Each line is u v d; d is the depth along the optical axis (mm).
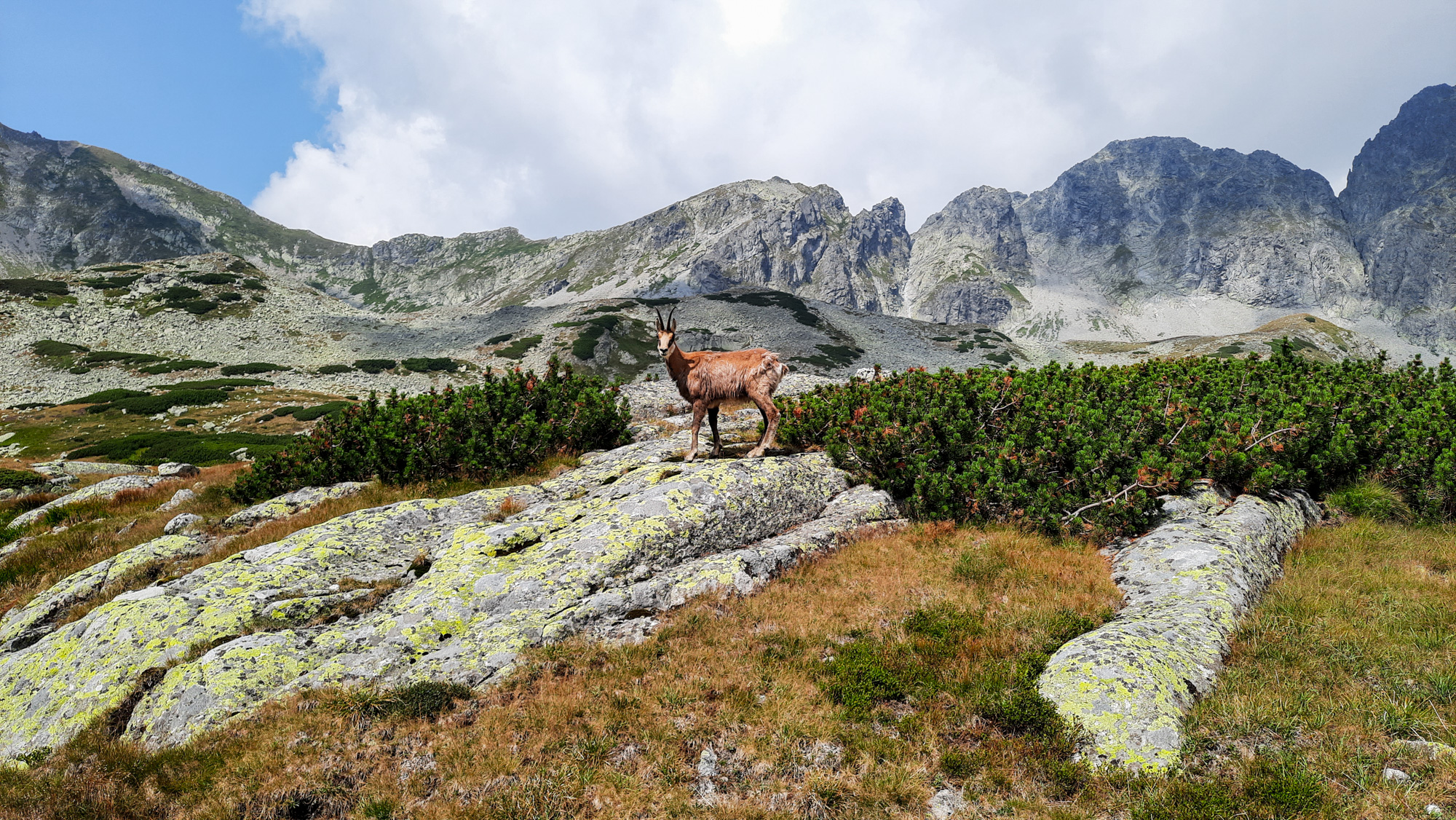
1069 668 7656
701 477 13141
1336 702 7242
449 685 8188
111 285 160750
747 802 6395
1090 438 14055
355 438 19984
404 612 9922
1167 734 6684
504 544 11648
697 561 11242
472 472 18078
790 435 17469
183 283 171000
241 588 10898
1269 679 7723
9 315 136000
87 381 110750
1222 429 14758
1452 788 5754
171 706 8148
